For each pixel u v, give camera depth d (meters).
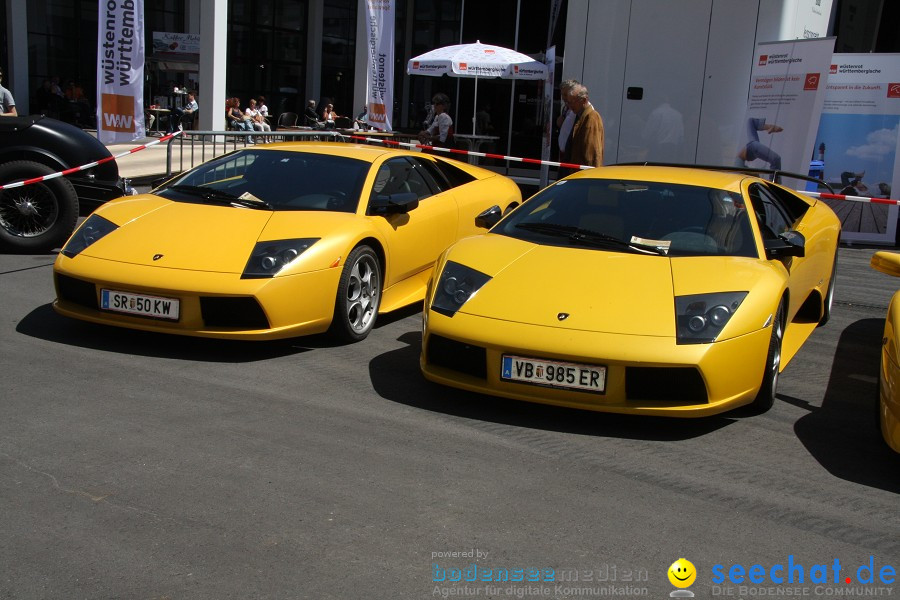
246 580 2.52
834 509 3.22
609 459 3.59
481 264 4.39
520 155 16.17
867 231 10.52
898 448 3.49
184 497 3.03
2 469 3.18
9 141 7.31
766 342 3.99
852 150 10.45
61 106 20.20
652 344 3.74
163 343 4.95
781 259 4.68
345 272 4.97
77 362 4.51
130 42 9.85
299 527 2.85
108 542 2.70
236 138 12.73
